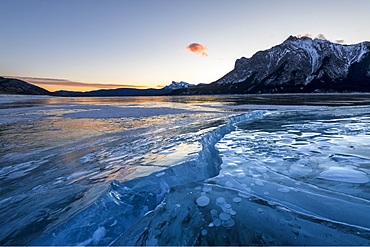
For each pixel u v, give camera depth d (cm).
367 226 159
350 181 246
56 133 627
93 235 150
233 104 2242
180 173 265
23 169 306
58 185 234
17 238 136
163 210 192
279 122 821
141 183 229
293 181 255
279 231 154
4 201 196
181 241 149
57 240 137
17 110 1703
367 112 1120
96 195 190
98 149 415
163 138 486
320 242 141
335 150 387
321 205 193
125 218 174
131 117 1086
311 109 1379
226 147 442
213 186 245
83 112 1459
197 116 1075
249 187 240
